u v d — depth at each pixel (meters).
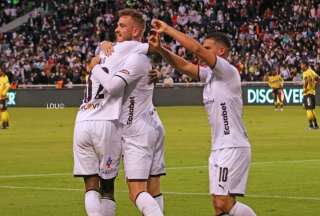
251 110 60.22
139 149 12.54
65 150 30.77
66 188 20.03
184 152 29.42
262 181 21.03
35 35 77.88
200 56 12.01
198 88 66.69
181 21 76.56
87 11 78.50
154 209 12.16
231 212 12.33
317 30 73.00
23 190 19.73
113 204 12.79
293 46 71.38
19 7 82.56
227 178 12.25
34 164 25.88
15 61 74.50
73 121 49.38
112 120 12.55
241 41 73.06
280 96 61.09
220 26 75.19
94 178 12.74
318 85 63.53
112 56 12.64
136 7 78.06
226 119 12.33
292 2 75.94
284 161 26.11
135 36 12.83
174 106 66.94
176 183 20.73
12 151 30.53
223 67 12.19
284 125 44.19
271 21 74.56
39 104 68.56
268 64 69.44
